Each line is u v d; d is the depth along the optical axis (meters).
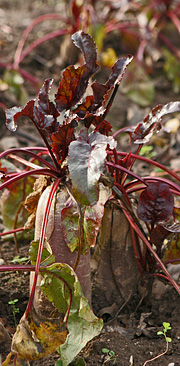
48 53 2.66
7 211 1.49
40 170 1.23
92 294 1.37
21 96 2.13
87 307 1.17
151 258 1.33
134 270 1.36
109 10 2.49
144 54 2.65
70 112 1.26
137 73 2.36
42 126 1.22
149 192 1.27
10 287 1.37
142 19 2.49
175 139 1.96
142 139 1.29
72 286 1.19
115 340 1.28
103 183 1.22
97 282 1.37
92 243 1.21
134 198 1.35
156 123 1.29
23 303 1.35
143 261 1.34
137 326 1.31
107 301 1.36
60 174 1.25
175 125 2.00
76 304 1.18
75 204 1.21
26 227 1.35
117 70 1.25
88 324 1.17
